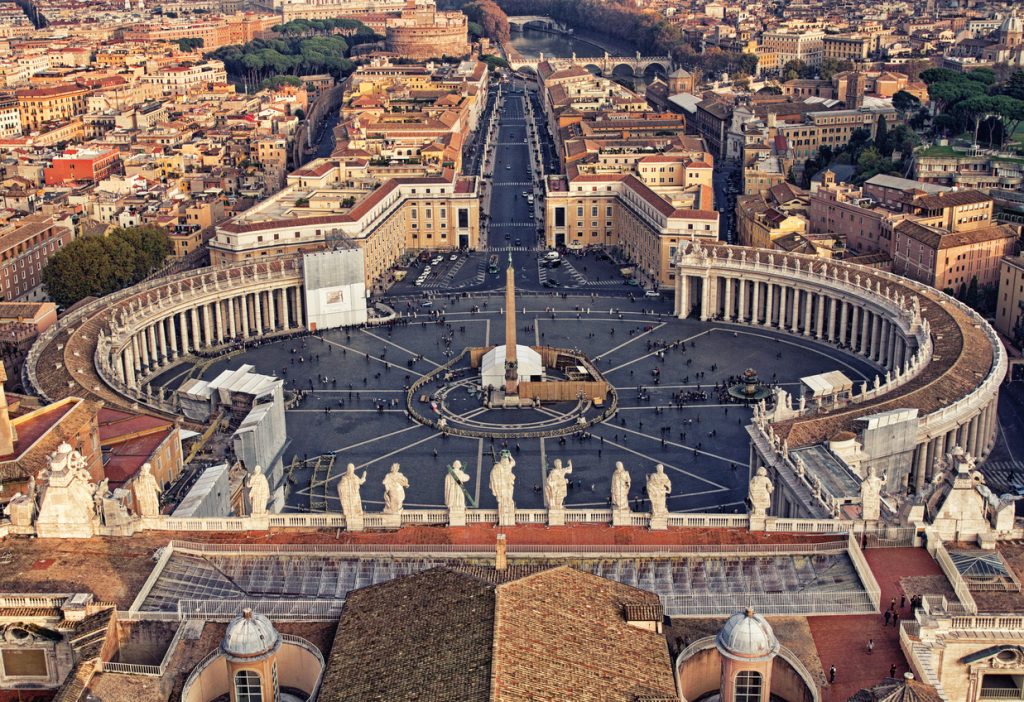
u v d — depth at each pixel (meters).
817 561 129.88
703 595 123.12
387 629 107.94
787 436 187.88
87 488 136.00
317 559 132.25
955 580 123.06
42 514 136.12
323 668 108.00
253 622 105.38
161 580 127.69
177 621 120.31
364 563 131.62
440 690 96.75
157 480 186.88
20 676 121.94
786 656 111.69
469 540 137.00
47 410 178.75
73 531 136.75
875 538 133.38
